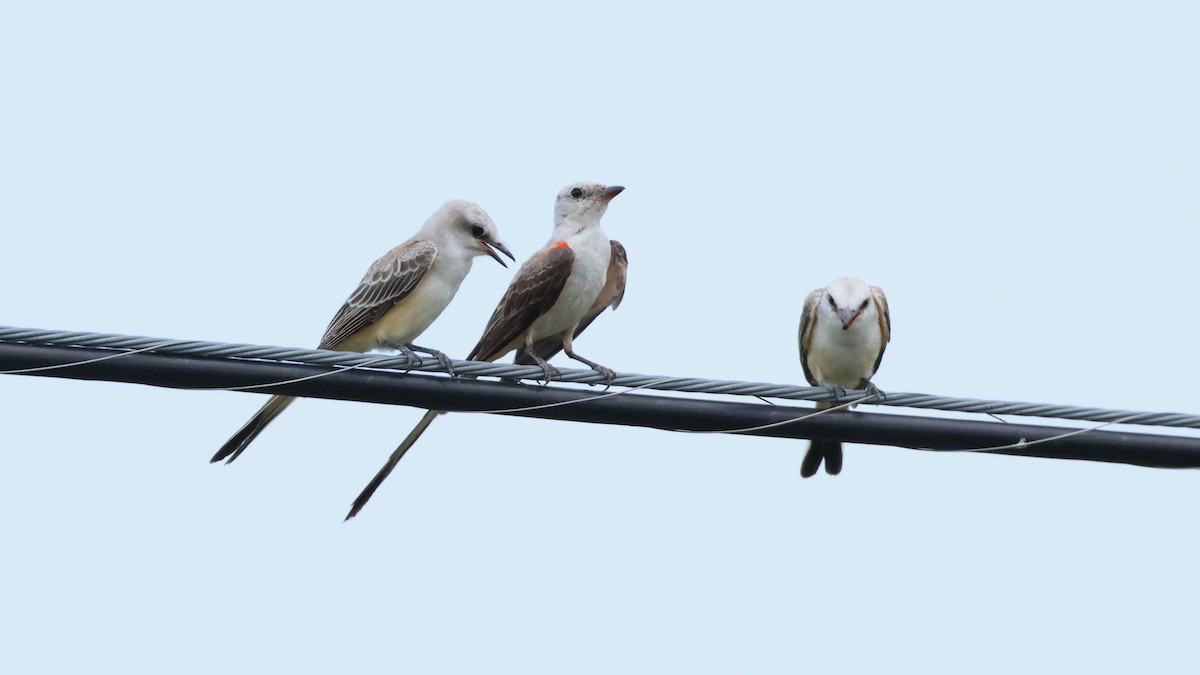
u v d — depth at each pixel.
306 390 11.78
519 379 12.33
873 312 15.01
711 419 12.18
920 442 12.16
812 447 15.29
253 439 13.77
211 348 11.35
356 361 11.77
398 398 11.93
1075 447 12.01
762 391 11.98
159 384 11.41
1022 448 12.00
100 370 11.23
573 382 12.30
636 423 12.21
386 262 15.20
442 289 15.25
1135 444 11.98
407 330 15.23
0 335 11.05
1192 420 11.73
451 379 11.99
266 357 11.52
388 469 13.84
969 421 12.10
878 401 12.20
